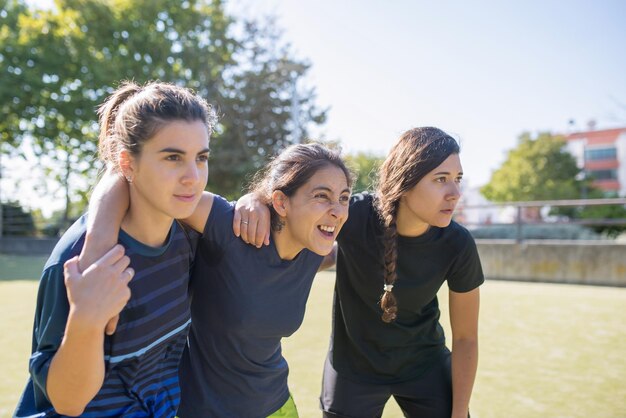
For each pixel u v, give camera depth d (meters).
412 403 2.26
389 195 1.99
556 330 4.71
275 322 1.77
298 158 1.73
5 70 15.02
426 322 2.21
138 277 1.49
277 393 1.89
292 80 17.70
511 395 3.08
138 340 1.50
